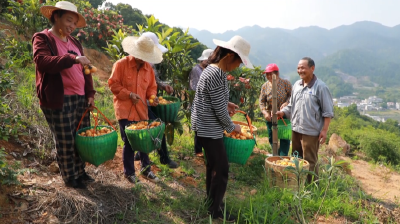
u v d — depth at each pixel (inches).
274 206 138.9
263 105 212.5
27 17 306.5
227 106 128.3
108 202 121.3
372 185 233.1
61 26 111.7
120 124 144.4
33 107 184.9
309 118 163.9
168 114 163.5
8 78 168.1
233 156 132.0
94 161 118.8
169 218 122.2
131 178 143.2
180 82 206.2
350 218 149.9
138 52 136.2
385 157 378.6
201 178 168.2
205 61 185.3
